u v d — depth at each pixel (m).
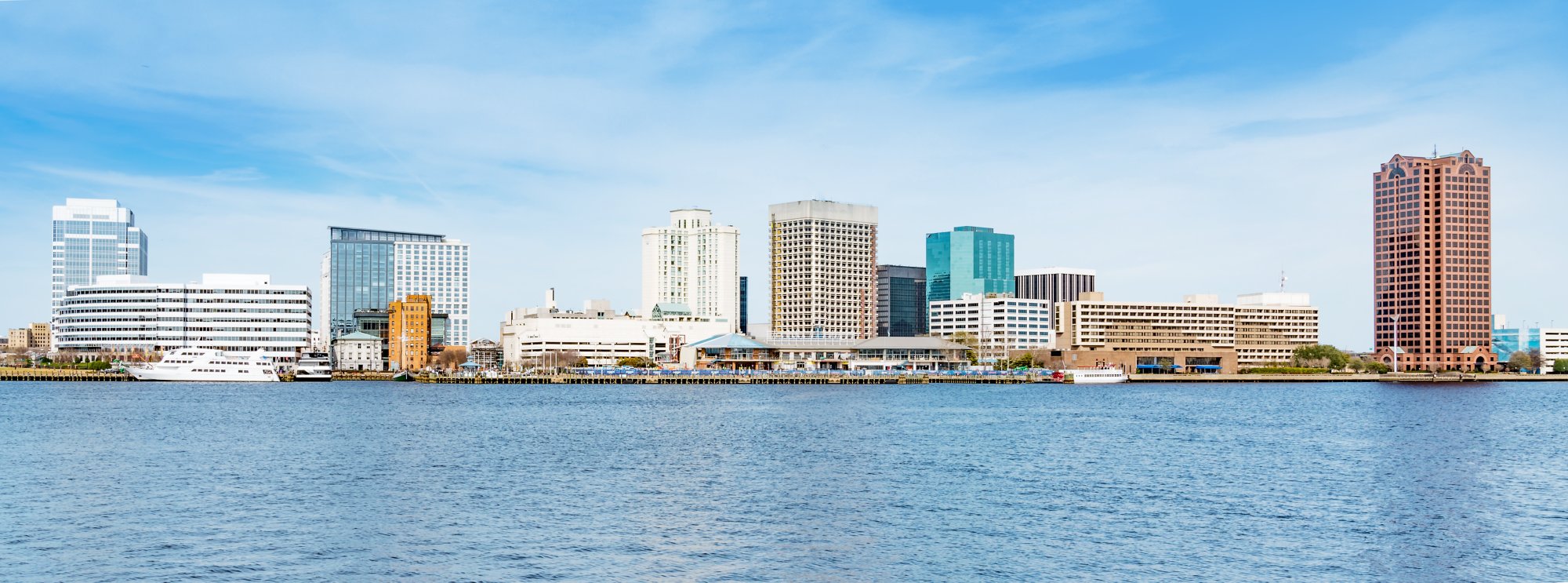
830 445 172.62
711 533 102.25
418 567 90.12
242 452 160.12
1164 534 101.44
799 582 86.19
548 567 89.94
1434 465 147.75
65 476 133.62
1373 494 122.50
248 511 111.81
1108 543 98.12
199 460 150.25
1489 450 167.12
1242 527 104.75
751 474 138.38
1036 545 97.31
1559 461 153.12
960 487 127.19
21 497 118.50
